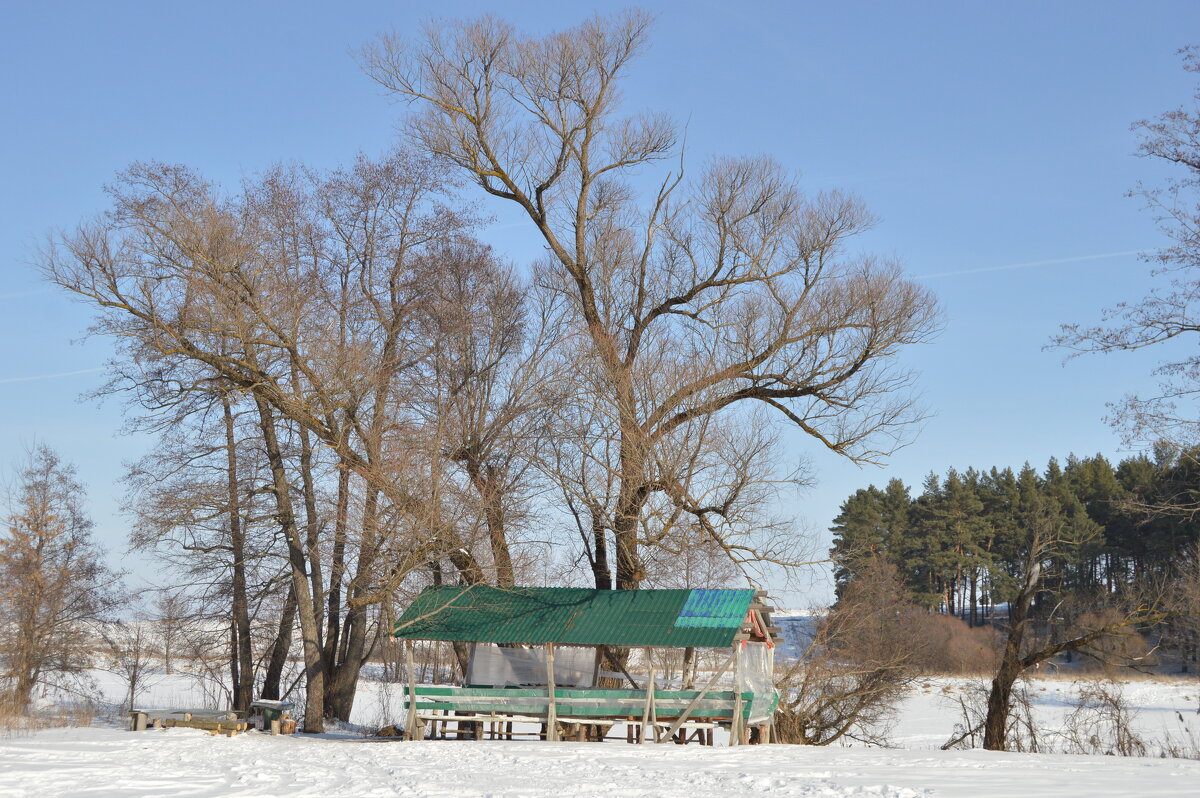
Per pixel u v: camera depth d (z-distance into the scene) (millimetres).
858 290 30656
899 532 83125
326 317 31250
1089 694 32219
